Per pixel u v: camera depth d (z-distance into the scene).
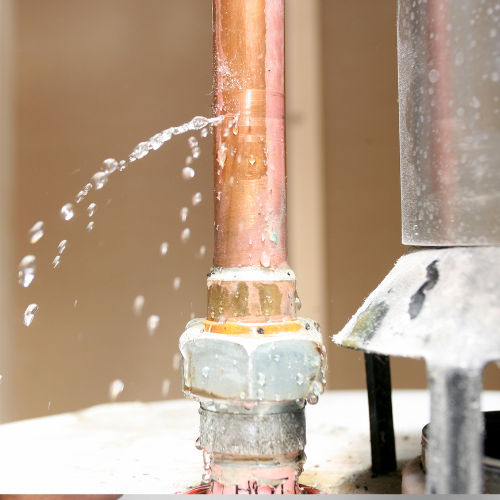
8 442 0.79
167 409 0.97
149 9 1.44
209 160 1.44
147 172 1.43
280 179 0.52
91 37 1.43
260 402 0.48
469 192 0.43
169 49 1.44
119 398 1.41
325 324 1.46
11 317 1.41
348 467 0.68
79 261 1.42
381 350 0.42
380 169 1.43
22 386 1.41
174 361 1.42
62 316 1.42
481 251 0.43
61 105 1.43
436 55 0.45
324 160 1.48
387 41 1.43
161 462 0.70
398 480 0.63
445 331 0.40
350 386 1.44
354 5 1.46
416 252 0.49
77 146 1.42
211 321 0.51
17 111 1.44
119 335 1.42
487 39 0.43
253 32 0.51
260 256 0.51
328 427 0.85
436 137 0.45
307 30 1.48
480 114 0.43
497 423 0.51
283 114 0.53
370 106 1.44
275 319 0.50
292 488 0.50
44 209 1.42
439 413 0.38
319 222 1.48
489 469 0.41
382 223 1.42
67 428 0.86
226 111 0.52
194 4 1.44
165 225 1.43
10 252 1.42
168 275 1.43
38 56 1.44
